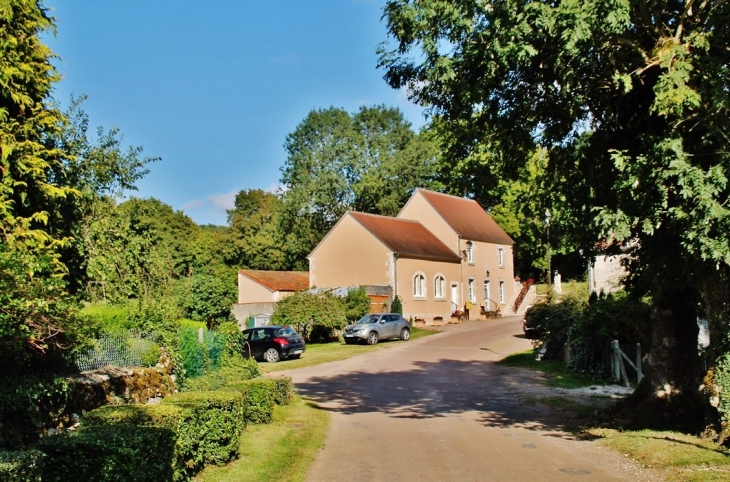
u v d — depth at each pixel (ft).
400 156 193.67
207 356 54.44
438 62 32.68
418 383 69.10
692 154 29.55
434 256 153.99
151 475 22.29
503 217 193.47
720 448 30.27
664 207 29.58
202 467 29.78
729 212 27.22
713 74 29.12
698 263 31.68
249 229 226.58
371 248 146.72
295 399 54.95
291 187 200.95
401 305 138.31
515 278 195.21
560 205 39.65
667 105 28.55
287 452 33.76
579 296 89.51
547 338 85.92
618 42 31.32
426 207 168.76
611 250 40.01
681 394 37.73
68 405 31.50
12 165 32.91
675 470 27.37
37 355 30.17
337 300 124.47
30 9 34.45
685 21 31.71
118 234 59.31
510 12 30.04
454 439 38.78
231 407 31.40
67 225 39.93
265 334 97.25
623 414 39.88
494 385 66.03
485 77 32.86
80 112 62.23
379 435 40.68
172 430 24.32
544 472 29.40
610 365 66.13
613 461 30.68
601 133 36.40
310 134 200.03
